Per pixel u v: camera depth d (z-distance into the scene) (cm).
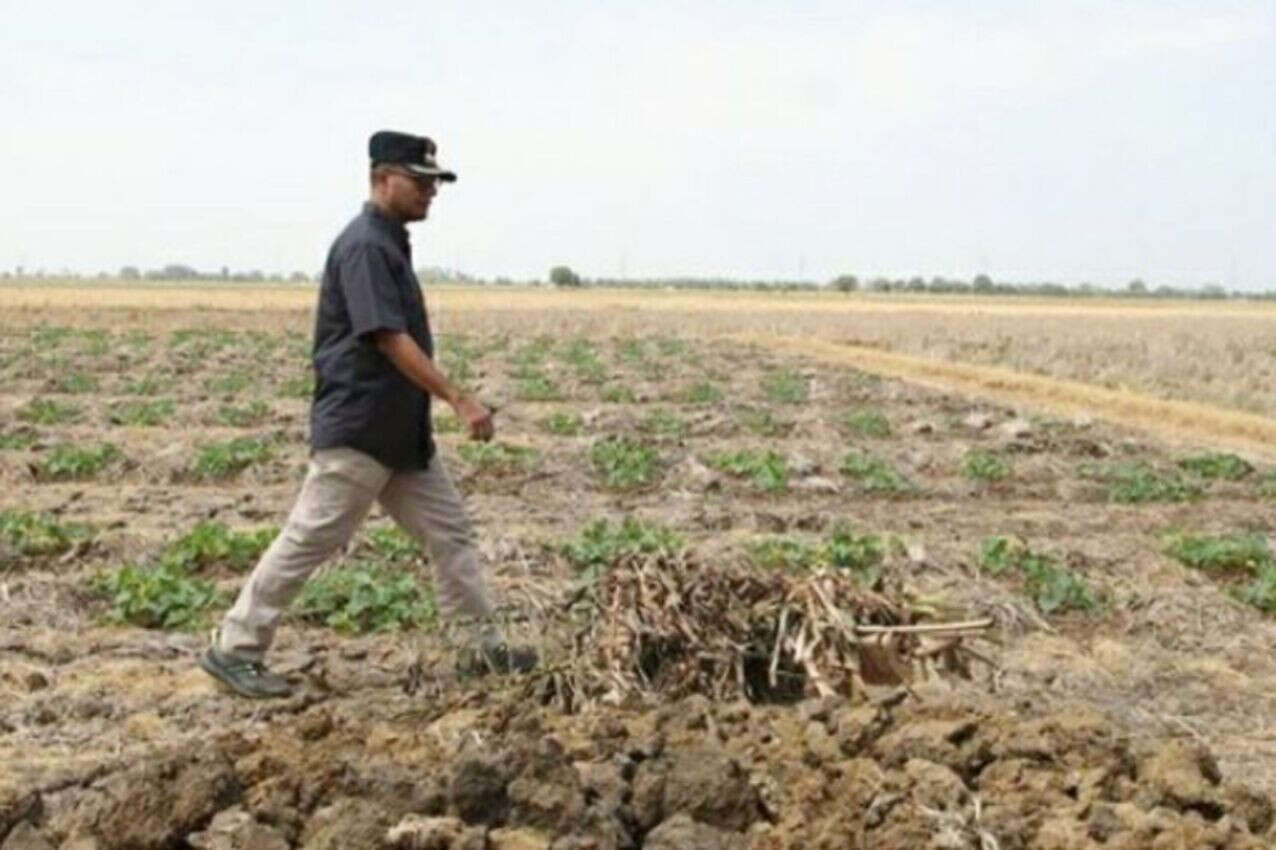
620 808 654
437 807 643
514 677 897
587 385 3206
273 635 961
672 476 1870
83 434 2227
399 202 941
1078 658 1096
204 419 2444
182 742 866
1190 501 1855
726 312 8156
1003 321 7231
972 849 632
